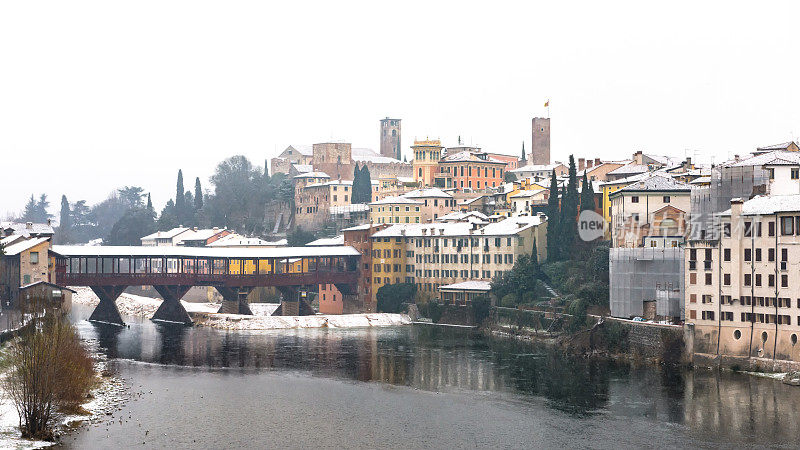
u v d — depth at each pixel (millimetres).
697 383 156625
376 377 168750
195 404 145500
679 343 173500
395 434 130125
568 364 179750
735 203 166875
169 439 125500
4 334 164500
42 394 122312
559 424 134250
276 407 145000
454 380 165500
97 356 187875
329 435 129375
